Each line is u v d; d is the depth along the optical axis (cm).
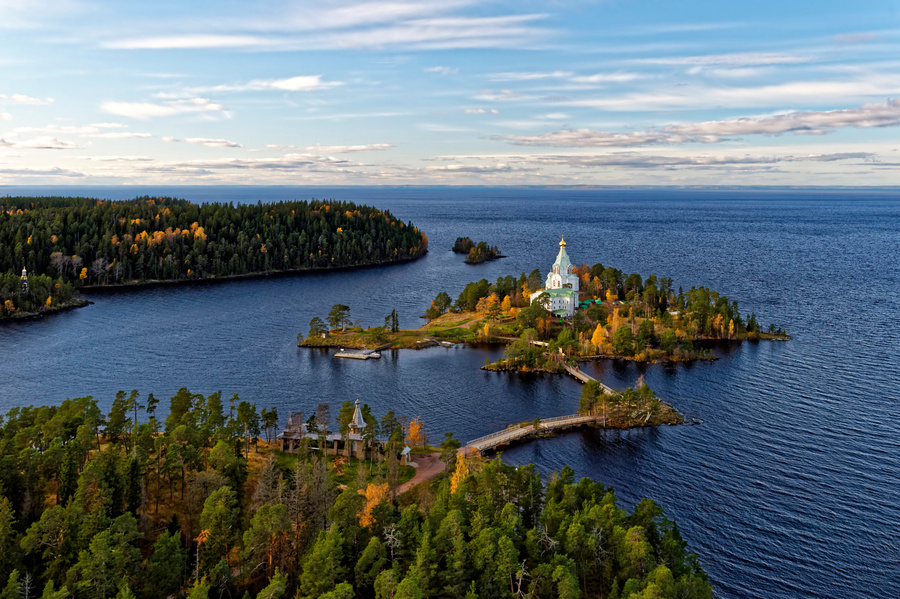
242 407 14638
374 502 10888
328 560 9181
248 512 11294
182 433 12531
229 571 9462
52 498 11294
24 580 9131
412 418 18412
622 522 10506
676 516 13062
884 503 13462
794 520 12900
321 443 15225
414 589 8588
